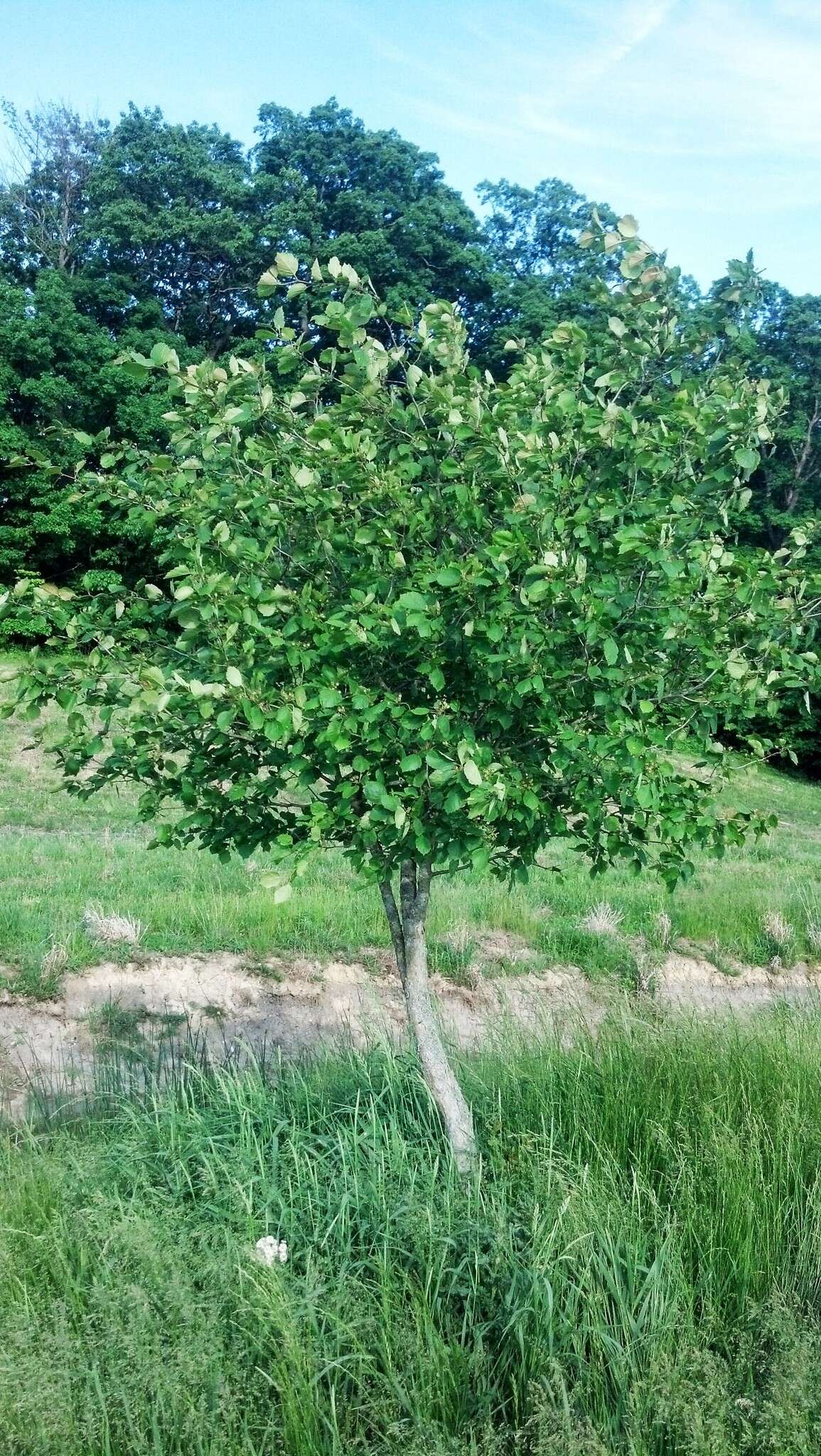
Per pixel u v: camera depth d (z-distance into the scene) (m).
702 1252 4.05
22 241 37.97
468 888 11.33
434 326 4.35
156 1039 7.29
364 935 9.44
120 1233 3.74
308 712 3.81
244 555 4.02
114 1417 3.15
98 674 4.19
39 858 11.34
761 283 4.37
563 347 4.42
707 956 10.73
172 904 9.51
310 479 3.93
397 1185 4.26
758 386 4.45
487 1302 3.76
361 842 4.04
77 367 31.66
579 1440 3.08
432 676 3.77
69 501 4.42
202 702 3.59
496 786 3.59
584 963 9.91
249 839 4.38
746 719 4.71
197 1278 3.66
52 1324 3.42
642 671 4.12
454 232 36.22
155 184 37.06
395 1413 3.30
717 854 4.45
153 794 4.47
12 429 30.39
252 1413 3.21
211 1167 4.24
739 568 4.09
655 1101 4.98
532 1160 4.43
